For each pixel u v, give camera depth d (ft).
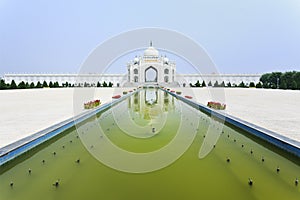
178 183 9.57
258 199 8.32
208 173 10.54
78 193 8.84
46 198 8.54
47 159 12.63
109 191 8.96
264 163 11.90
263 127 17.28
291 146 12.48
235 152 13.67
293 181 9.78
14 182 9.92
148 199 8.27
